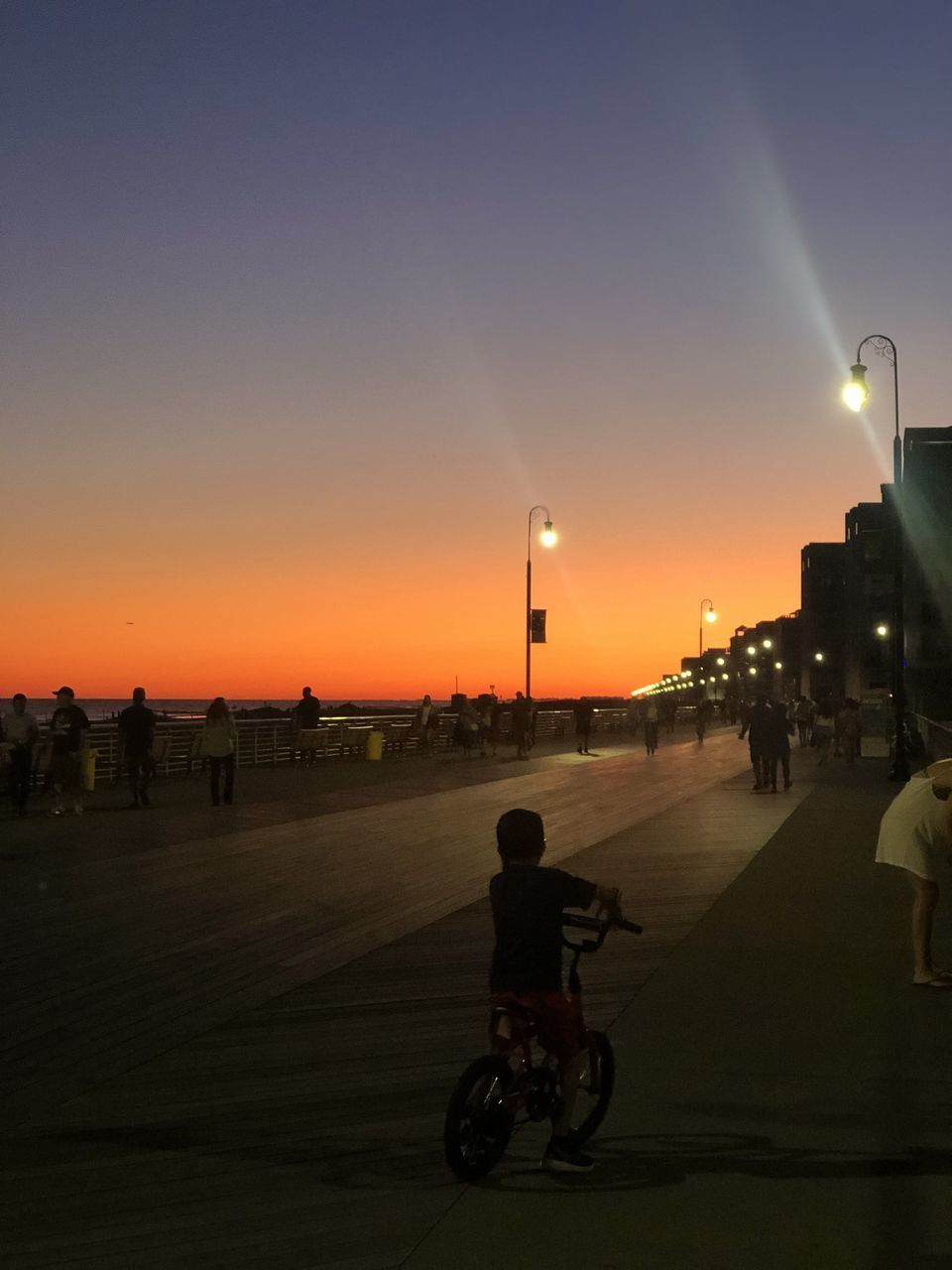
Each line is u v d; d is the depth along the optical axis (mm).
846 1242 4691
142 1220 5031
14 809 22156
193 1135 6117
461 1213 5016
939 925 11484
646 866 15688
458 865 16047
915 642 83250
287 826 20531
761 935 10984
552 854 17047
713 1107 6320
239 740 36406
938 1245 4660
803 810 23000
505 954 5410
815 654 129125
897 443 32250
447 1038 7988
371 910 12789
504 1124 5492
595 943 5496
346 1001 8984
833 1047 7422
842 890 13461
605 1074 5824
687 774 34594
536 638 52062
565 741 60062
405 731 45719
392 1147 5914
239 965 10172
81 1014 8617
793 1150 5699
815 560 130000
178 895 13617
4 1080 7090
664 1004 8492
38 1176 5547
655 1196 5172
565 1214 4988
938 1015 8164
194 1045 7852
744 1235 4762
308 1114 6449
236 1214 5082
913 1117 6156
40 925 11875
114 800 25500
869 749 43719
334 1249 4734
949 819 8953
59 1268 4590
